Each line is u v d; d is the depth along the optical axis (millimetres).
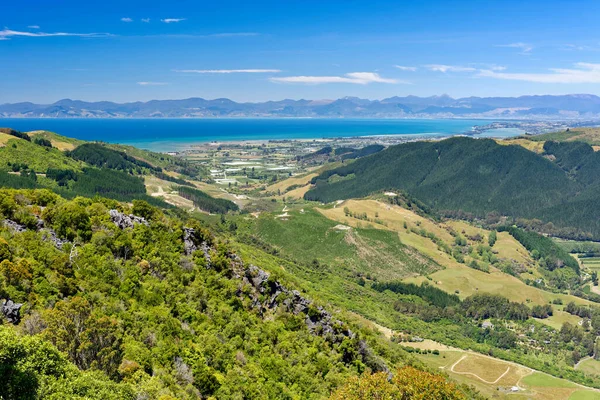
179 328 65688
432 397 55469
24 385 40281
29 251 65250
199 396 56094
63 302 52844
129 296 68625
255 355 72812
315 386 70625
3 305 51344
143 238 85938
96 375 46656
